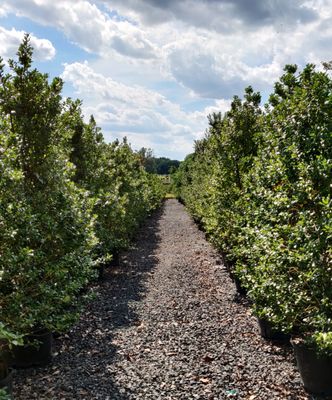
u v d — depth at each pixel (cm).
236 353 545
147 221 2470
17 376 492
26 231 454
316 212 409
